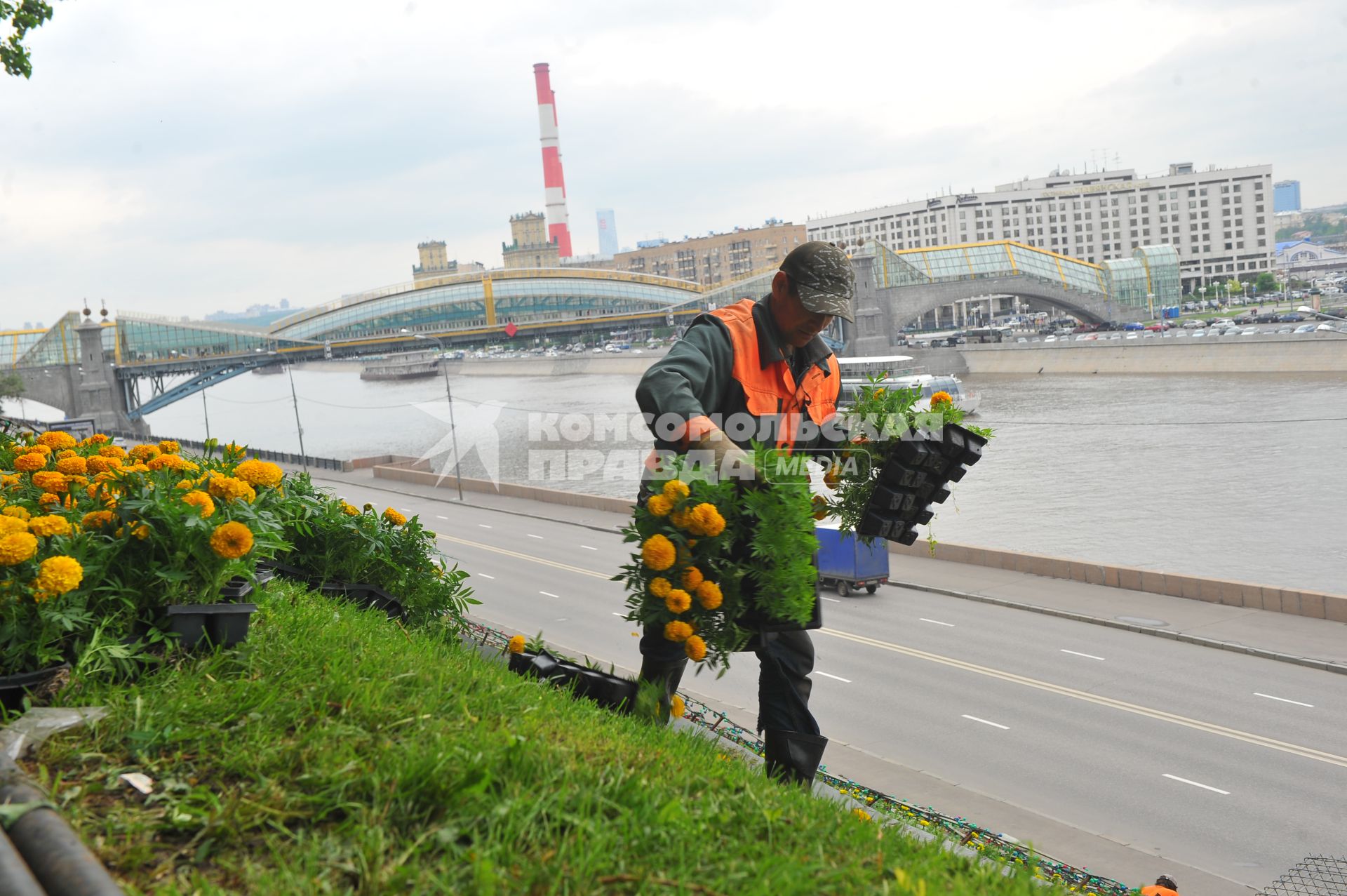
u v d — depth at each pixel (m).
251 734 3.08
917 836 3.93
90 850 2.31
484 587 32.12
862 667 22.45
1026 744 17.59
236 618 3.88
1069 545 36.81
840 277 3.78
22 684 3.40
